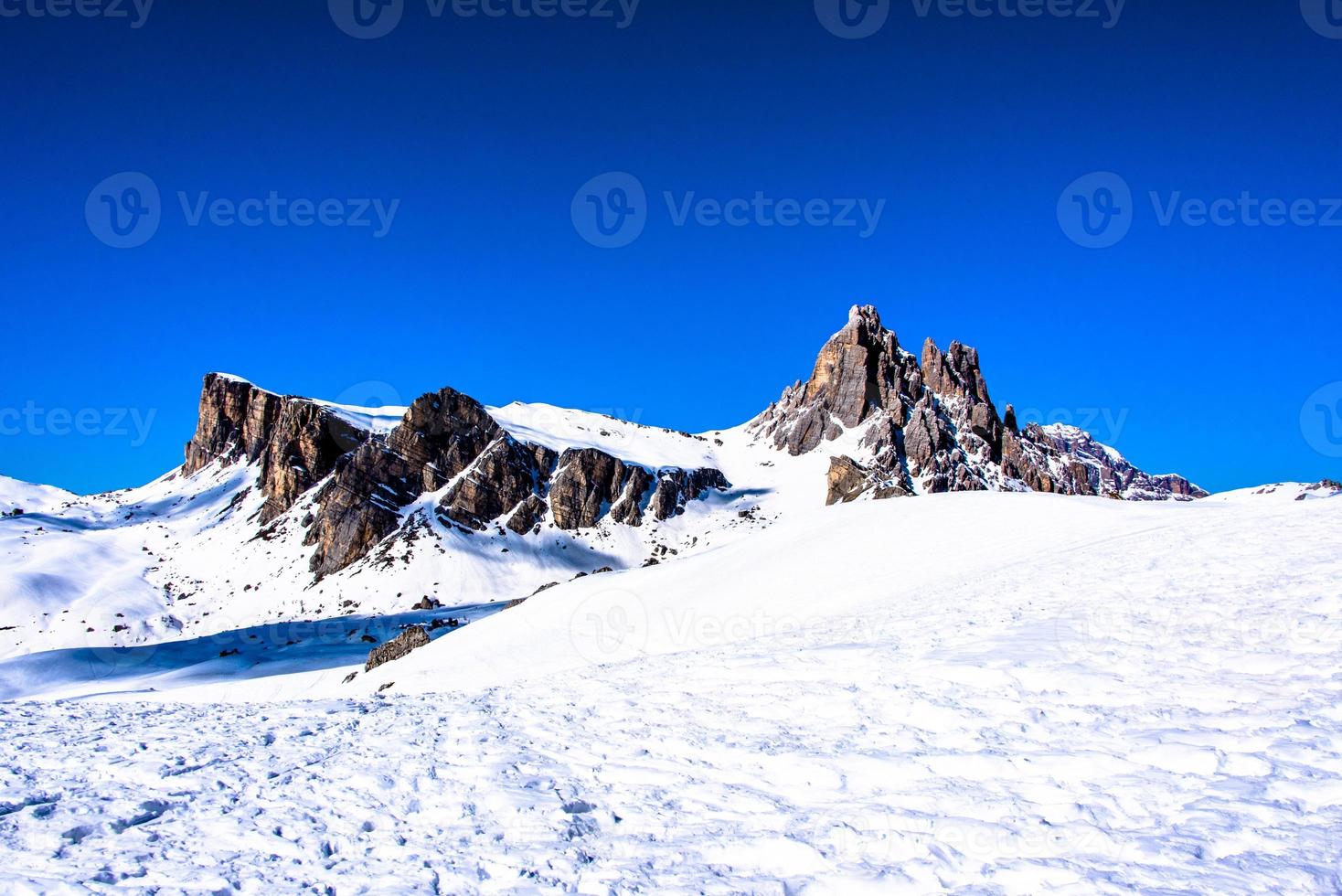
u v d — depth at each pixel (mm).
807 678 15500
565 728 13789
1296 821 7297
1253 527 25922
